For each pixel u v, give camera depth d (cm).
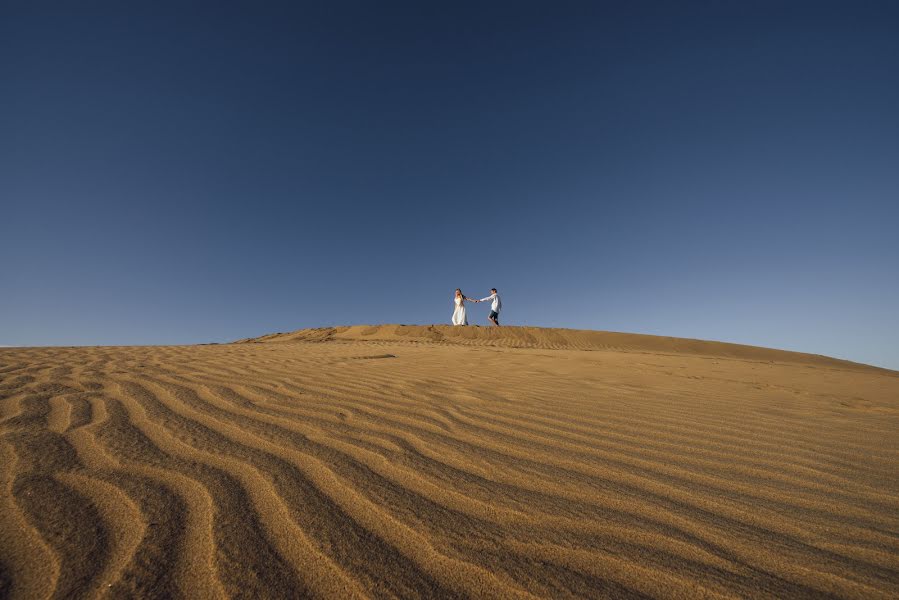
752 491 174
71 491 154
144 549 121
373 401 319
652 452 220
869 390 424
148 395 309
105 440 210
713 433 258
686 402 349
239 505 149
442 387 390
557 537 135
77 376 383
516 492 168
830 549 132
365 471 184
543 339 1431
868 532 142
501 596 108
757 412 318
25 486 156
